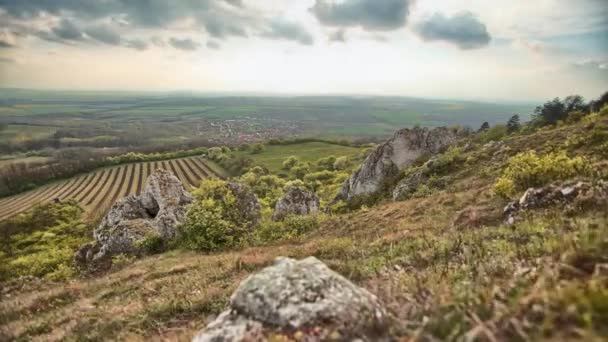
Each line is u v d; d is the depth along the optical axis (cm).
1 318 1332
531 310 345
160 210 3347
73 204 8756
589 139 2777
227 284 1168
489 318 369
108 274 2008
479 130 8425
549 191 1200
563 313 316
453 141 5697
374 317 446
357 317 439
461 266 676
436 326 370
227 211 2817
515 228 944
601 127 3003
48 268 3525
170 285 1335
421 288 536
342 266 948
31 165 11650
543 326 306
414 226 1758
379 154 5703
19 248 5844
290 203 4075
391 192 4728
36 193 10819
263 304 476
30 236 6244
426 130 5791
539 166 1589
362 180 5681
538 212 1115
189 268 1603
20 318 1317
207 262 1638
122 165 14862
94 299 1373
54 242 5872
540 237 782
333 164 13838
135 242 2503
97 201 10062
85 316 1122
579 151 2666
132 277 1652
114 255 2541
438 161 4241
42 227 6919
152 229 2711
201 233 2277
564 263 460
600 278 377
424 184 3841
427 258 875
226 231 2352
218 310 916
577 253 472
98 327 980
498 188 1623
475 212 1457
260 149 17862
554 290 368
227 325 478
